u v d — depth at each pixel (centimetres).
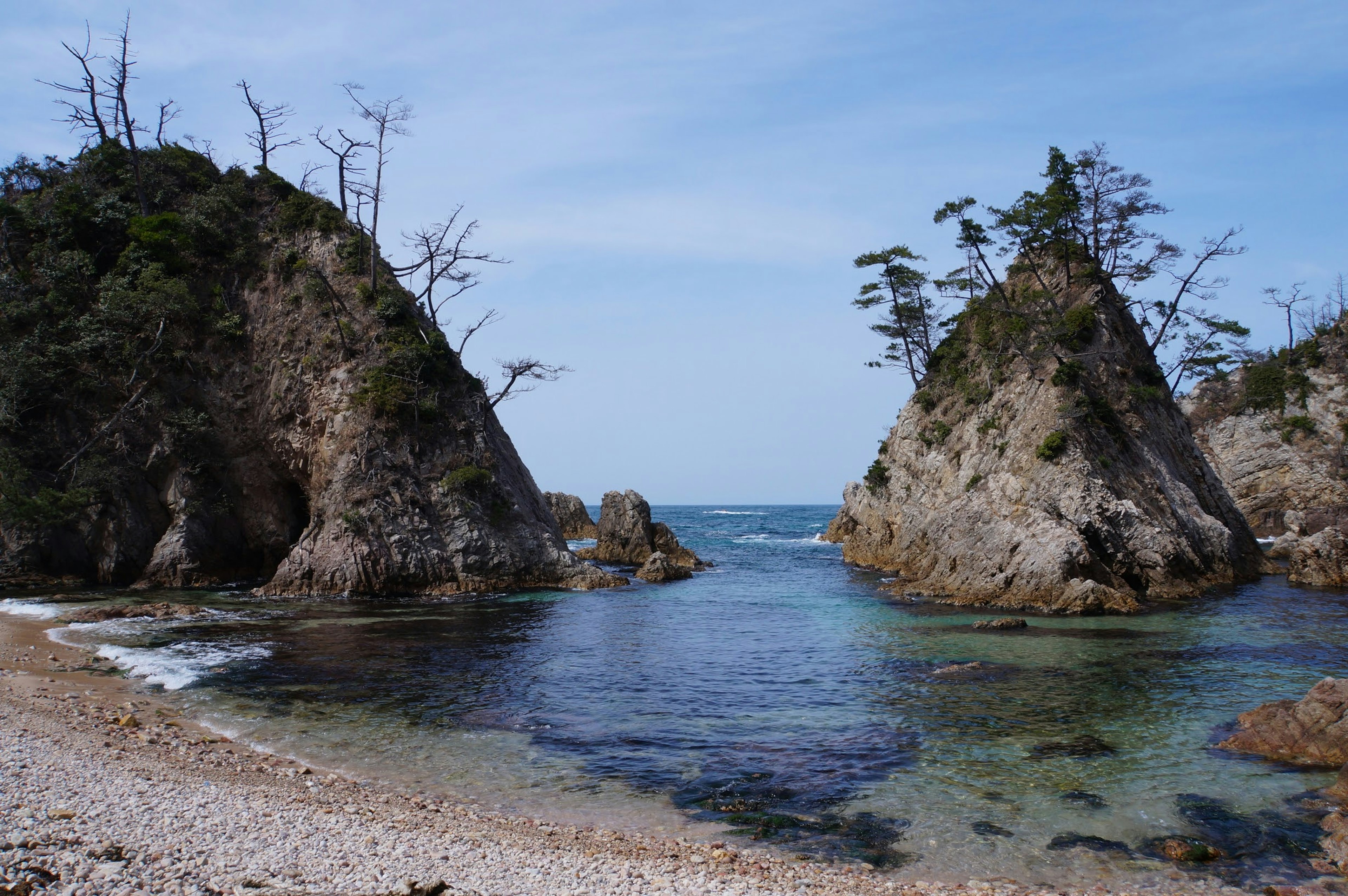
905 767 1798
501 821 1449
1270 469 8200
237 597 4531
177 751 1736
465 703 2325
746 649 3162
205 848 1185
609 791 1652
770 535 12438
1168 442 5494
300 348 5350
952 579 4734
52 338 4938
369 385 5050
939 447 6172
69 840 1152
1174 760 1830
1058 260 6066
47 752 1602
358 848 1238
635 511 7369
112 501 4869
